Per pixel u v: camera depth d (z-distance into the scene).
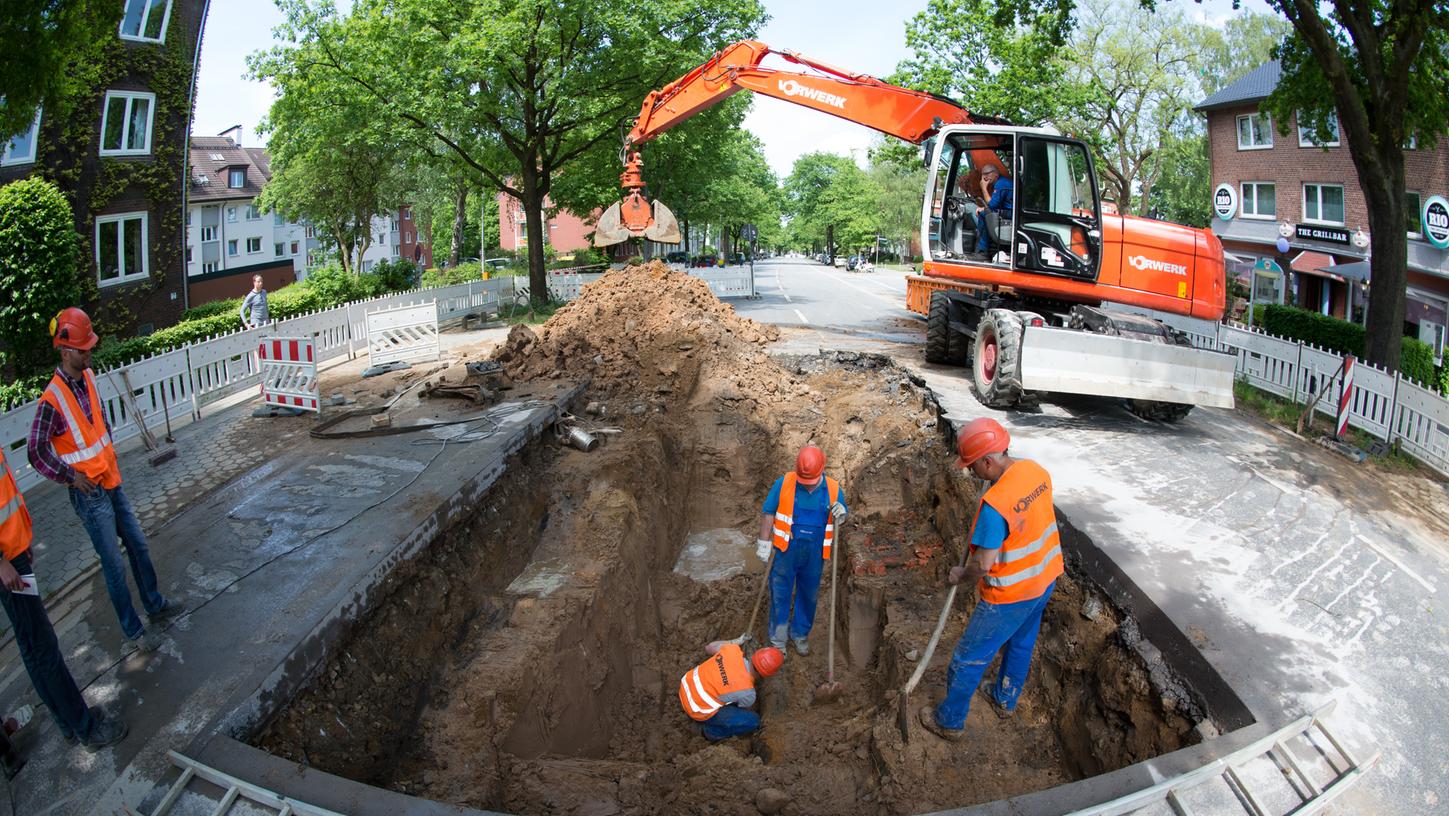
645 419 11.02
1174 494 7.99
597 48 20.17
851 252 67.25
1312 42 11.25
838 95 13.01
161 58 18.88
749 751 6.49
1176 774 4.28
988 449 4.73
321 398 11.72
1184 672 5.29
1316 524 7.36
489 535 7.61
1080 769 5.26
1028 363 9.95
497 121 21.08
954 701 5.21
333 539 6.48
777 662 6.43
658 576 9.30
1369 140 11.52
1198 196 39.44
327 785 4.17
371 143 19.86
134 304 18.83
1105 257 11.26
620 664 7.61
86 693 4.71
